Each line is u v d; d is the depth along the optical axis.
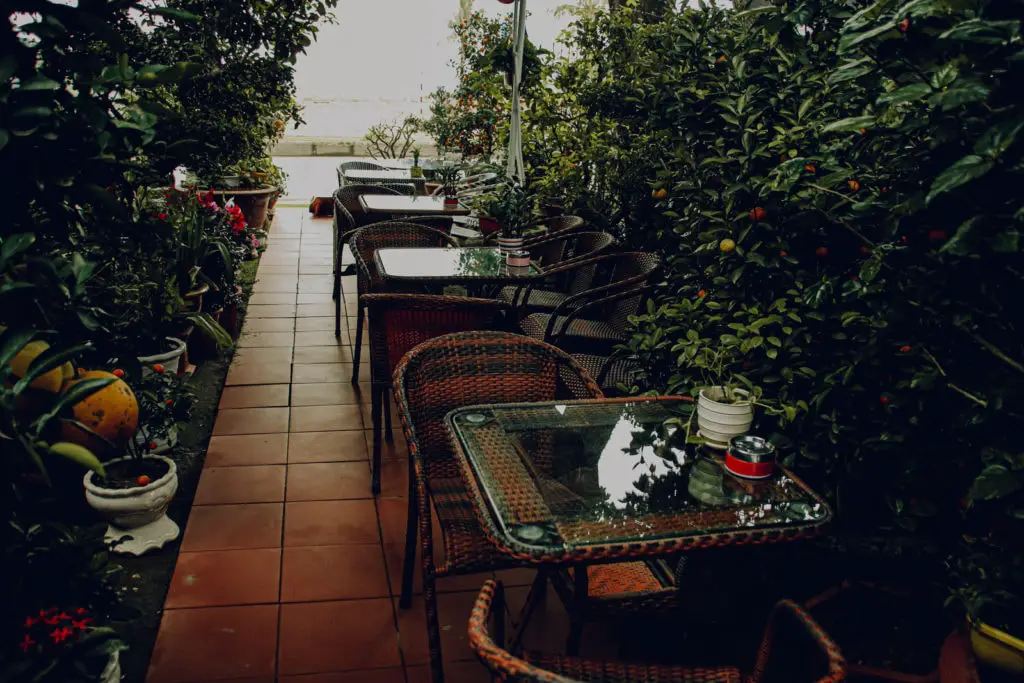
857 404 2.12
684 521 1.67
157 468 3.03
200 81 5.58
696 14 3.31
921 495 2.05
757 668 1.57
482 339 2.57
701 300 2.57
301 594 2.71
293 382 4.66
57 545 1.87
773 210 2.31
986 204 1.56
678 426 2.18
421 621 2.61
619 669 1.64
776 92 2.64
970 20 1.43
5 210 1.78
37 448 1.67
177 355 3.70
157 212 3.76
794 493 1.82
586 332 3.90
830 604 2.47
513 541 1.57
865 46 1.93
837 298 2.19
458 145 8.95
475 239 5.42
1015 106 1.42
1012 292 1.71
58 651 1.79
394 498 3.39
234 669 2.34
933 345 1.88
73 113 1.76
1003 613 1.90
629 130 5.25
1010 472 1.56
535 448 2.01
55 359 1.66
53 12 1.67
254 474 3.54
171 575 2.78
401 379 2.38
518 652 1.74
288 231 9.07
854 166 2.19
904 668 2.27
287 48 5.66
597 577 2.09
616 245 4.50
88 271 1.83
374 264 4.52
